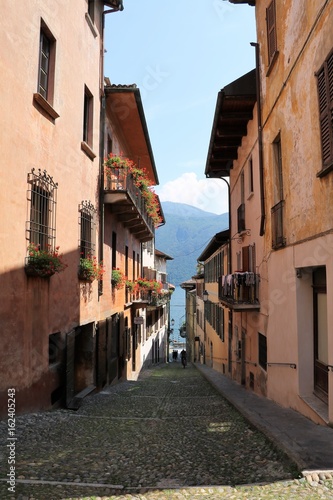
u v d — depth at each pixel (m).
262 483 4.35
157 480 4.55
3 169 6.86
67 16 9.90
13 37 7.19
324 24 6.70
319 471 4.45
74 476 4.65
